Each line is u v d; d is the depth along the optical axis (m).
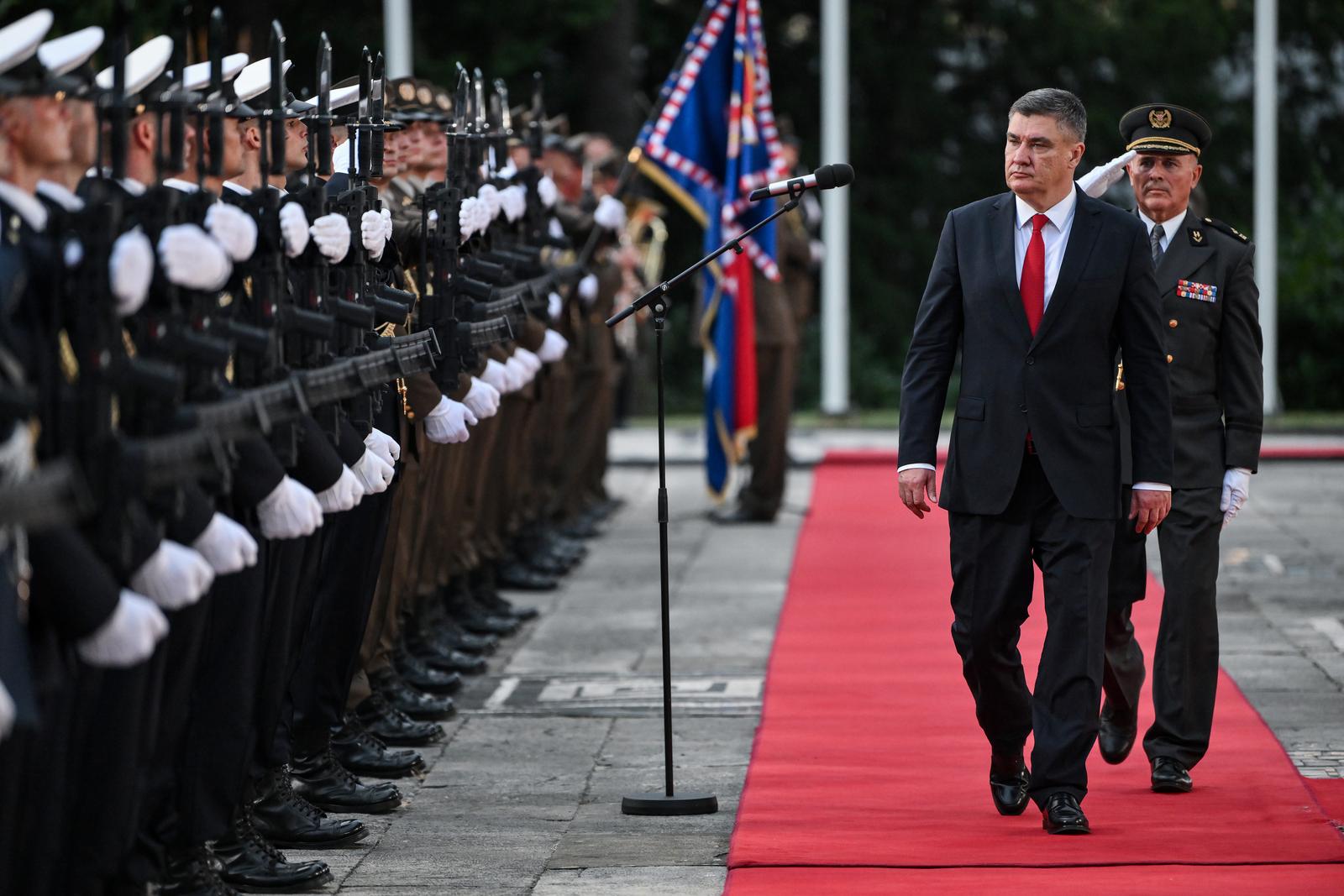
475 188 22.36
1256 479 45.25
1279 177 77.81
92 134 12.81
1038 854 15.59
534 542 32.00
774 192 18.03
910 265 78.44
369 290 17.78
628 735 21.09
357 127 17.67
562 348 27.25
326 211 15.73
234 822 15.42
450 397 20.27
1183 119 18.38
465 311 20.25
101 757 12.55
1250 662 24.48
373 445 17.27
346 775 18.12
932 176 77.12
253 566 14.37
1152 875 14.92
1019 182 16.69
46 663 11.23
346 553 17.83
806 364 69.56
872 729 20.80
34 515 10.22
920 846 15.91
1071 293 16.52
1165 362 16.81
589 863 16.00
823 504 41.41
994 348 16.72
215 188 15.53
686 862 16.00
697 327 39.19
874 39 76.19
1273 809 17.08
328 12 67.75
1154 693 18.16
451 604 26.97
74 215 11.42
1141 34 76.44
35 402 10.70
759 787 18.17
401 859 16.25
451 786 18.97
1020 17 75.94
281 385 14.34
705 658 25.34
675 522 38.88
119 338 11.72
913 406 17.14
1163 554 18.19
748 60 36.66
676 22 74.88
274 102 14.88
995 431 16.59
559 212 31.16
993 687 16.98
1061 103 16.70
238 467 13.86
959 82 78.75
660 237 41.62
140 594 12.04
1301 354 65.88
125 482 11.40
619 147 68.31
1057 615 16.42
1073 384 16.53
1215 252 18.34
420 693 22.05
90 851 12.67
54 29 49.28
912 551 34.81
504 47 67.75
